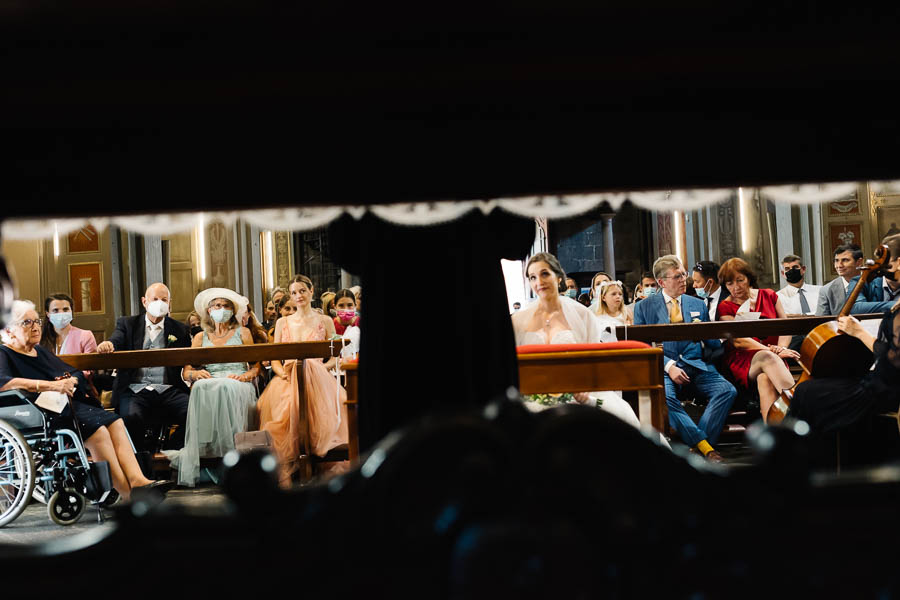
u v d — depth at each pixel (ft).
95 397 18.10
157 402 18.25
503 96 3.12
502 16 2.81
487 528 2.94
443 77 2.97
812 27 2.89
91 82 2.90
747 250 44.37
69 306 19.29
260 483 3.12
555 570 2.90
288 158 3.32
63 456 14.60
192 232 45.09
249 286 48.37
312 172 3.33
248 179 3.33
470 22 2.83
